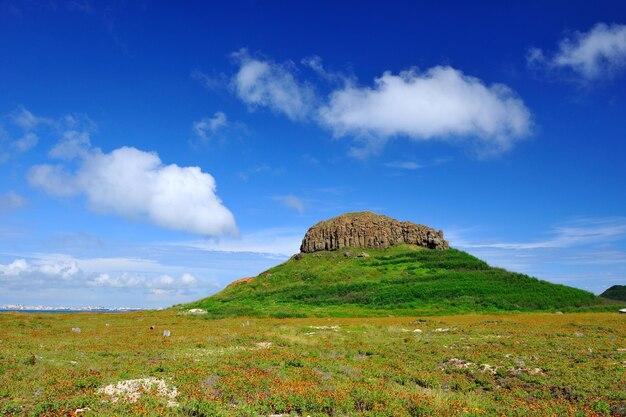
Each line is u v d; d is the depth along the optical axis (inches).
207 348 1263.5
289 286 4303.6
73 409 613.0
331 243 5452.8
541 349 1175.0
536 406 679.7
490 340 1389.0
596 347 1182.9
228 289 4709.6
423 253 4940.9
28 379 768.9
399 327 1993.1
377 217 5772.6
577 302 3282.5
